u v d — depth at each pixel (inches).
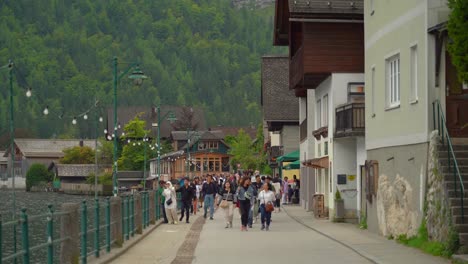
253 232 1268.5
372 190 1162.6
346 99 1504.7
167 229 1378.0
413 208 954.7
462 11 633.0
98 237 830.5
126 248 951.0
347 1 1481.3
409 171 977.5
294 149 2869.1
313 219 1614.2
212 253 921.5
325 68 1503.4
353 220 1497.3
